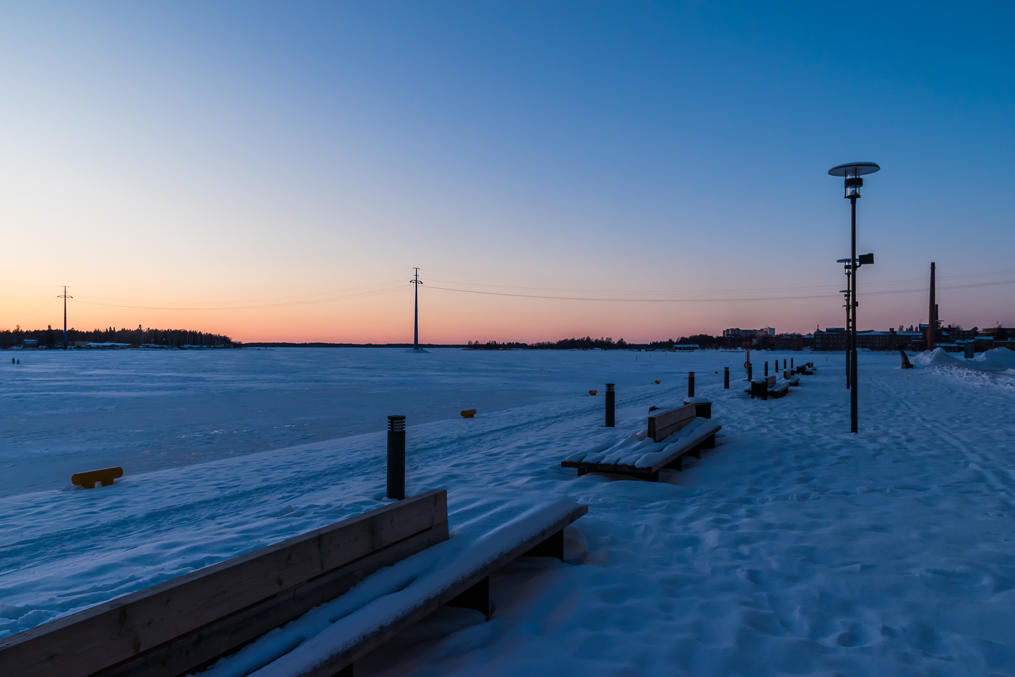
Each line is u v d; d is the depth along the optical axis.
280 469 8.12
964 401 14.69
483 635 2.87
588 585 3.49
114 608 1.71
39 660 1.51
